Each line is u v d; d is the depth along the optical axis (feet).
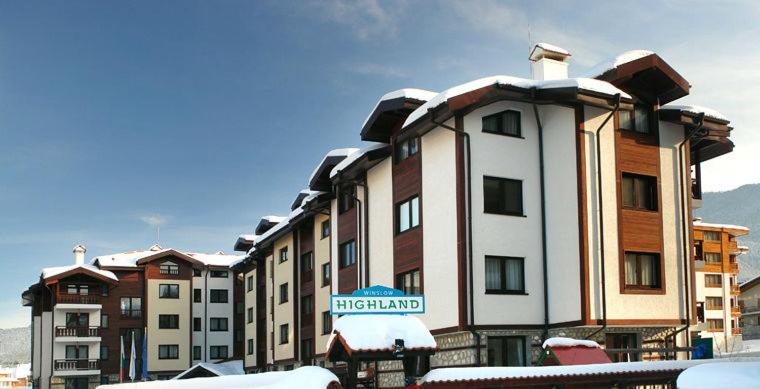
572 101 80.94
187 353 226.58
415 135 91.97
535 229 84.89
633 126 85.87
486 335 80.74
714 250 258.37
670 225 85.71
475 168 82.84
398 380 97.40
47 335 215.31
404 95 93.56
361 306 49.19
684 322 84.12
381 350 45.70
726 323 253.03
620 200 82.17
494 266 82.58
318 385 40.09
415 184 93.25
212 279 242.99
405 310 50.14
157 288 226.38
